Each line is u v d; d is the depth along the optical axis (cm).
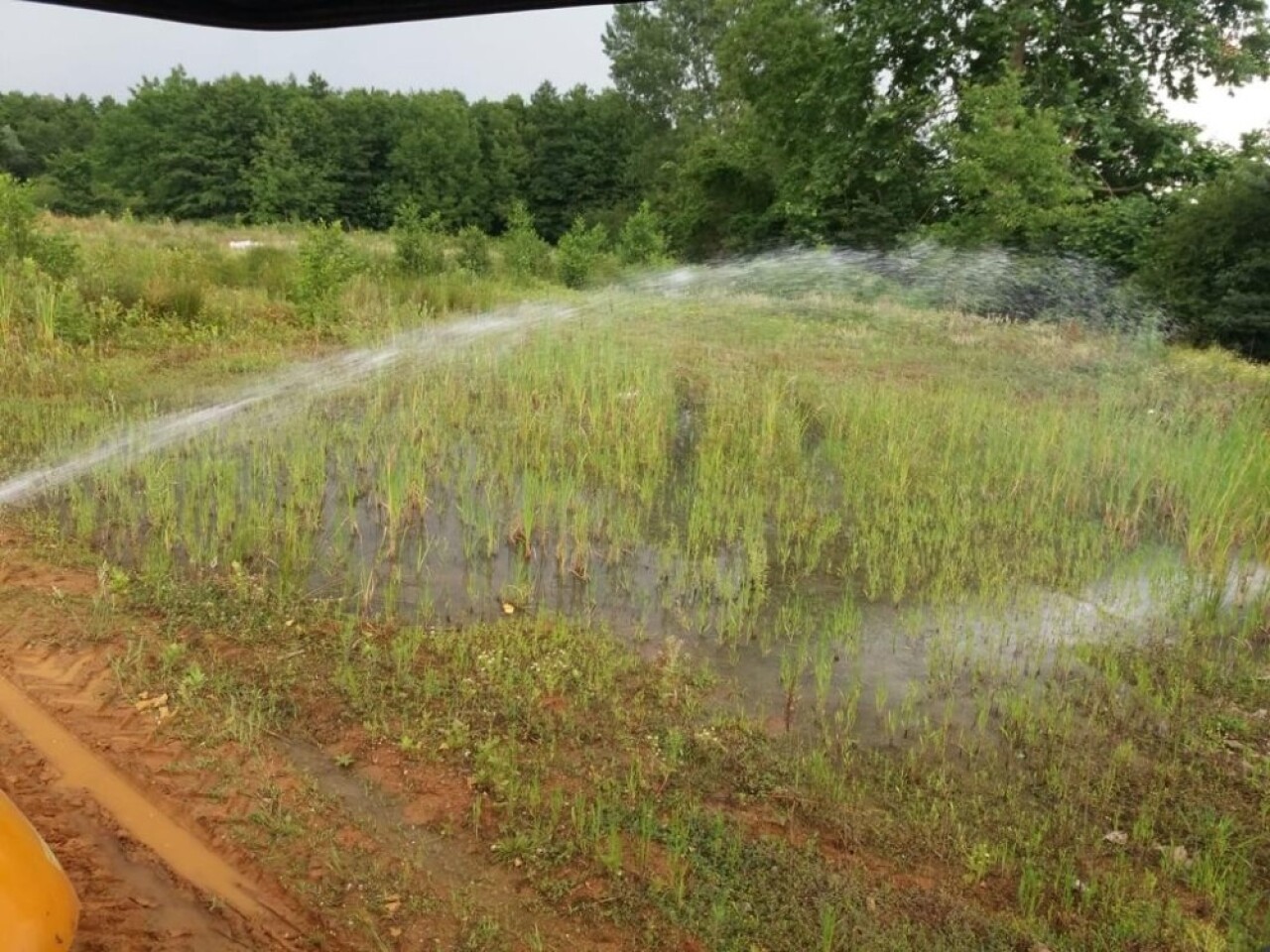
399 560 671
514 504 773
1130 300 1697
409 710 486
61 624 542
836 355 1405
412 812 416
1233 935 365
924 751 485
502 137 6297
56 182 5850
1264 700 547
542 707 498
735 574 677
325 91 6881
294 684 501
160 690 487
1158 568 713
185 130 6022
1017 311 1864
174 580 602
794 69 2823
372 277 1847
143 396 1002
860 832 420
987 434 980
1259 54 2331
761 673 555
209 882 369
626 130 6053
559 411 960
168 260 1617
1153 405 1143
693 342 1421
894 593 655
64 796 407
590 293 2148
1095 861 410
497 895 372
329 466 834
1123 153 2358
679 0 5872
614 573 675
